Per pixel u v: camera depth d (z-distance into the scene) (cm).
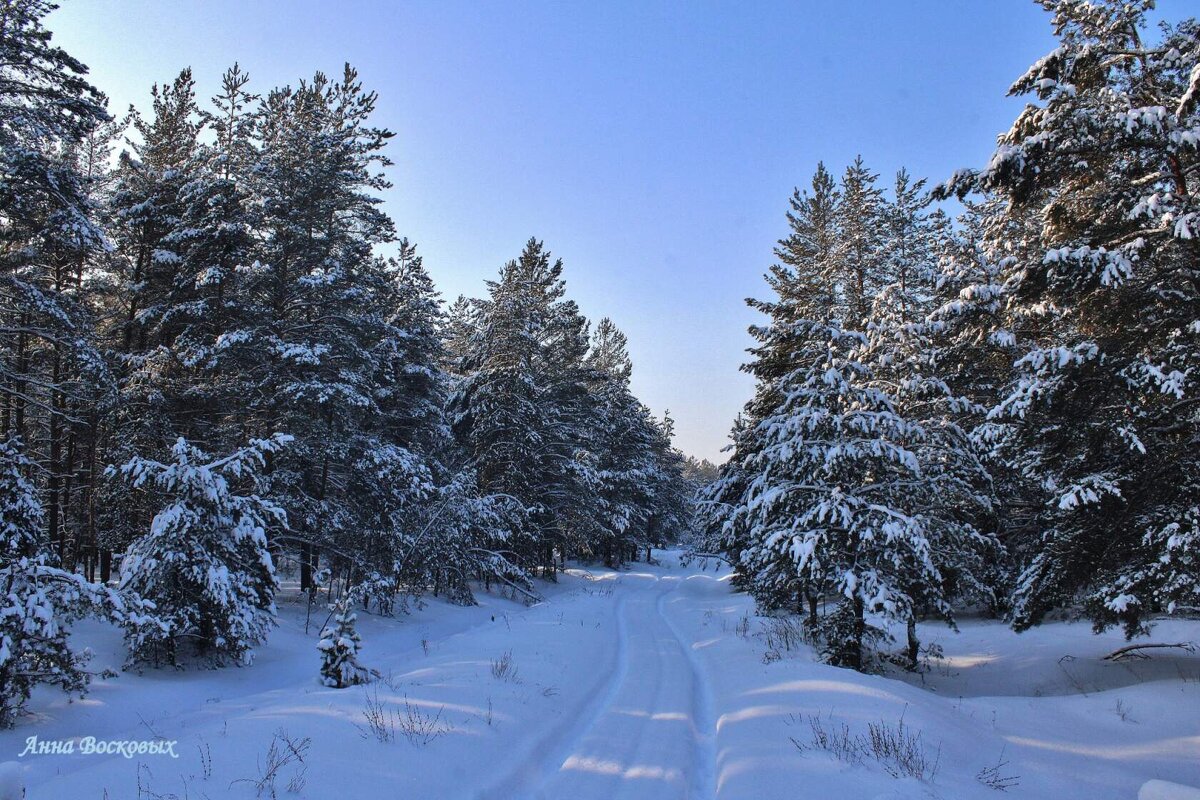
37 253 1741
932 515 1376
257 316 1894
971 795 647
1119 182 1192
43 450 2414
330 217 2025
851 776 668
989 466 1565
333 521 1839
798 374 1647
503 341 2870
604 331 5525
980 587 1570
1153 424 1135
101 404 1822
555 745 865
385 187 2133
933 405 1605
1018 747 853
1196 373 1053
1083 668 1380
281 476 1783
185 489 1162
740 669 1282
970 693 1332
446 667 1205
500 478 2889
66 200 1545
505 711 930
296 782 619
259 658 1327
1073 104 1104
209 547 1210
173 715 979
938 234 2900
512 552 2697
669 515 6450
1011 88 1173
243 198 1939
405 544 2009
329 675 1088
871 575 1227
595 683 1219
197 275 1786
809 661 1341
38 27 1464
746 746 799
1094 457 1190
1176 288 1141
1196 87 900
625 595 3125
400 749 737
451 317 4275
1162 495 1123
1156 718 973
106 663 1111
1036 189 1218
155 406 1861
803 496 1399
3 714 839
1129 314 1201
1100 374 1120
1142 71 1117
